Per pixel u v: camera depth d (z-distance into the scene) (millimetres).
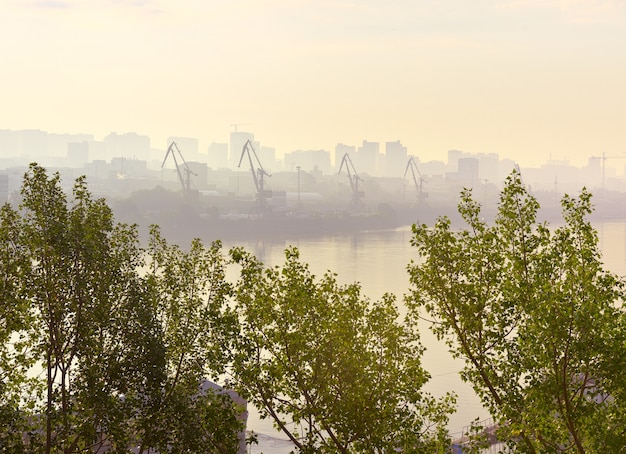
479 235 36750
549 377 31406
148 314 37219
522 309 34094
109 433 34719
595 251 33781
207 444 35938
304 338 34812
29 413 36344
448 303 35938
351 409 34406
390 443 34469
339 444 34531
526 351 32562
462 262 35844
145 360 36281
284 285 35844
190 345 38625
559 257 33812
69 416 35125
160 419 35781
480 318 35156
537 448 33562
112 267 37625
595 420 31047
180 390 37625
